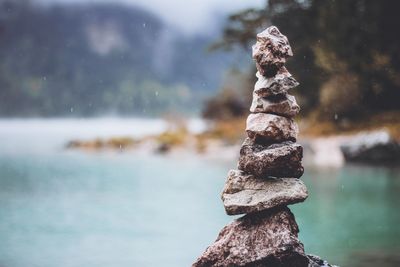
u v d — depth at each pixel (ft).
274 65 29.19
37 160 130.62
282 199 28.86
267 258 28.53
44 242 49.90
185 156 136.98
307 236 50.83
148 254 45.88
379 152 101.04
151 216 62.75
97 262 43.47
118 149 156.87
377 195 71.72
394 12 128.88
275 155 28.91
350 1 132.46
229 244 29.14
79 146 164.96
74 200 73.92
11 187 86.22
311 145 111.24
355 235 50.93
